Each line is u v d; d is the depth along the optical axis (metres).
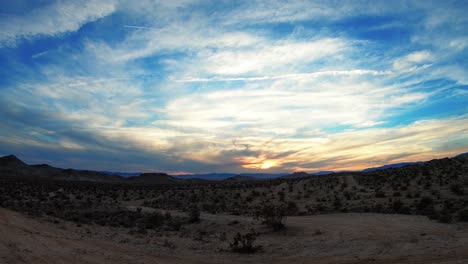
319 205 45.53
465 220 23.42
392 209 34.69
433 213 27.53
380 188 58.41
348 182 76.00
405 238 18.94
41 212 37.25
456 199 36.19
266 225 28.45
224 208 49.78
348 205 43.16
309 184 80.94
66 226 28.42
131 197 80.00
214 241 24.20
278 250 19.75
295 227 26.48
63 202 54.44
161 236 27.05
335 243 19.75
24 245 16.56
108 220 36.97
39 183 101.12
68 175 179.00
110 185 123.06
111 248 19.30
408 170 80.44
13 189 70.38
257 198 63.88
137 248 20.45
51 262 13.87
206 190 89.50
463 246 15.66
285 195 64.75
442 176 58.88
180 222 34.78
